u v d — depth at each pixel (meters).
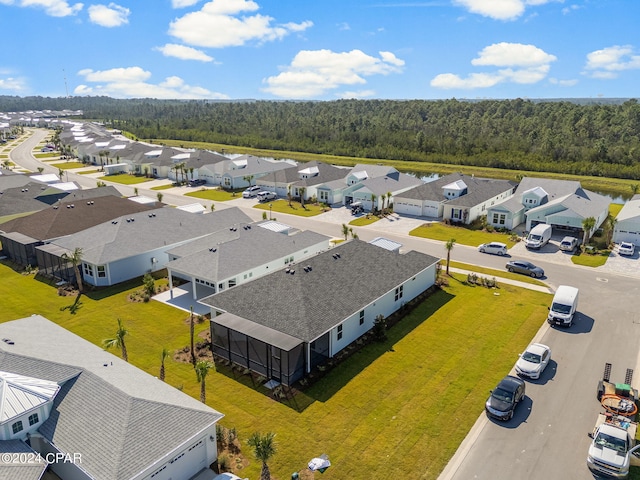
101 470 17.67
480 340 32.41
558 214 57.00
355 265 36.56
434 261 40.66
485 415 24.55
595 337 32.88
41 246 45.34
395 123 178.88
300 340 27.30
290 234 50.50
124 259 43.47
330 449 22.12
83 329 34.34
